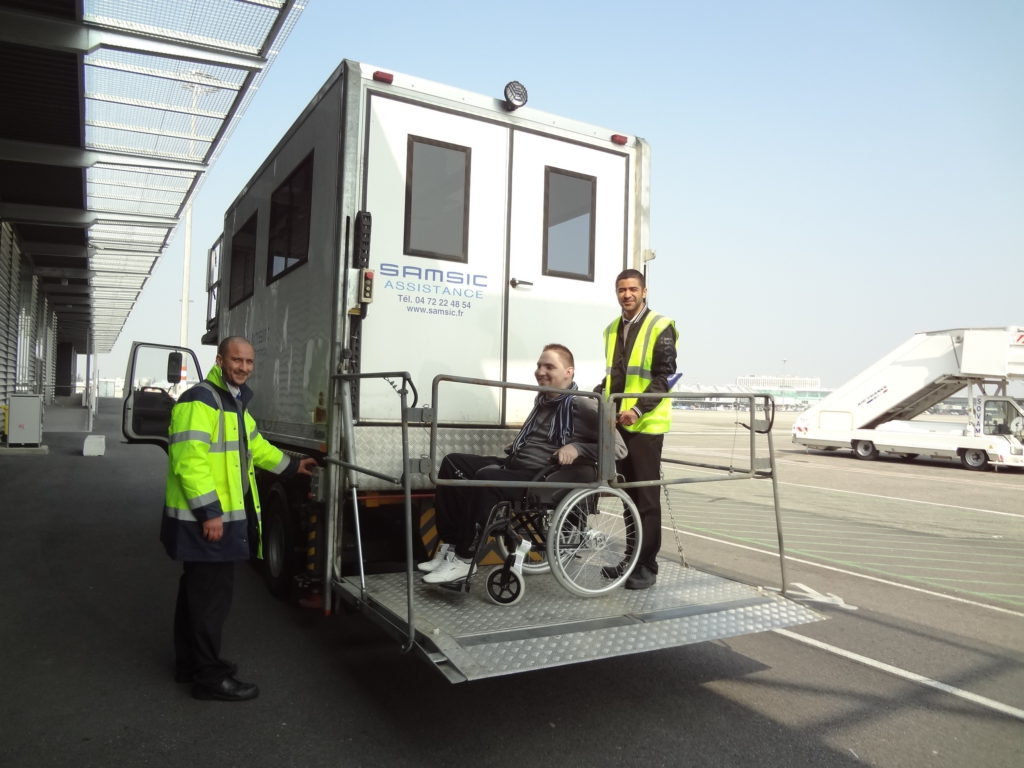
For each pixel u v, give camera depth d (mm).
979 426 17531
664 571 4621
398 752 3160
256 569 6301
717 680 4098
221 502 3596
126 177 13641
